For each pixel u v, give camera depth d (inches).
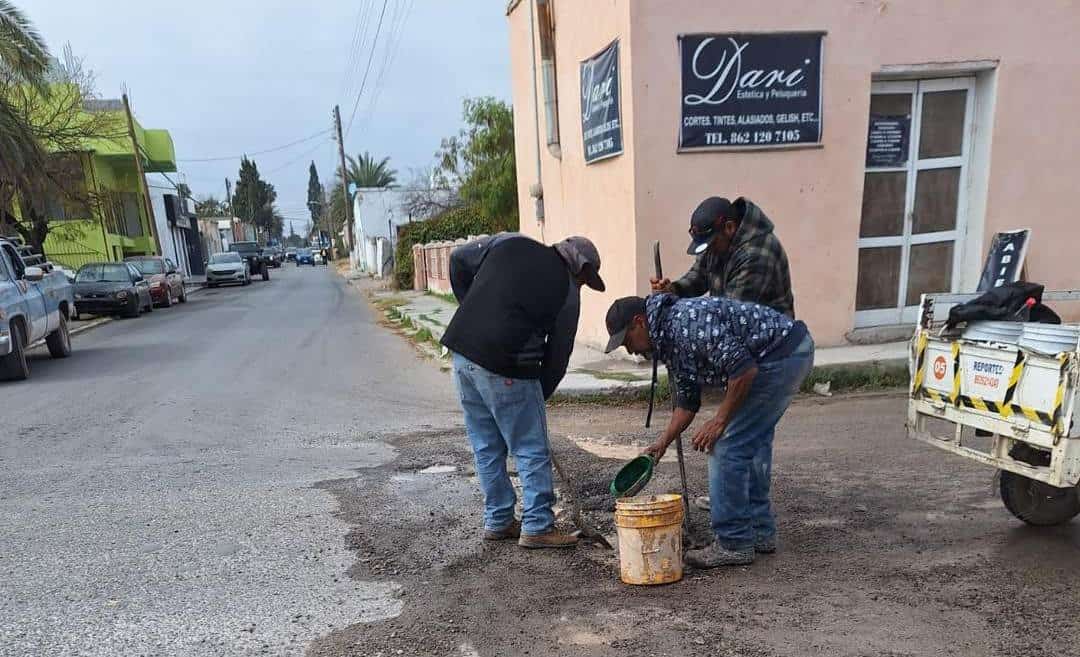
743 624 121.1
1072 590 128.8
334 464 217.0
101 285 717.9
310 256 2807.6
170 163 1386.6
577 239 151.4
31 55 712.4
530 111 424.2
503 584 139.0
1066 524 157.1
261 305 839.7
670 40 279.6
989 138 303.6
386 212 1847.9
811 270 301.0
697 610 126.4
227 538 163.0
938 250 317.1
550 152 383.2
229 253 1382.9
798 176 294.2
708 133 286.0
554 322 146.9
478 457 157.2
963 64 294.5
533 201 436.8
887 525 159.8
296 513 177.3
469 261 161.8
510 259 147.9
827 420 243.0
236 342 503.8
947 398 146.8
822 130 291.6
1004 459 134.6
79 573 146.9
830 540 153.3
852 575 137.1
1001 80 298.5
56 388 351.3
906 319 318.7
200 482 202.2
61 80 834.8
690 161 288.0
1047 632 115.7
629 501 136.2
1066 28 299.4
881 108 302.4
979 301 154.6
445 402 298.5
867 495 177.6
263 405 299.6
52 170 778.8
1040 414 124.6
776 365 131.9
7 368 371.9
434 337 459.5
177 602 134.2
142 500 188.5
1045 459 138.4
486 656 114.6
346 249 2719.0
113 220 1190.3
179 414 285.9
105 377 377.7
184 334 565.3
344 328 573.3
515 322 143.6
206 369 391.5
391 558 151.4
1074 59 302.2
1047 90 302.7
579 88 341.4
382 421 269.0
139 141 1226.6
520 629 122.4
